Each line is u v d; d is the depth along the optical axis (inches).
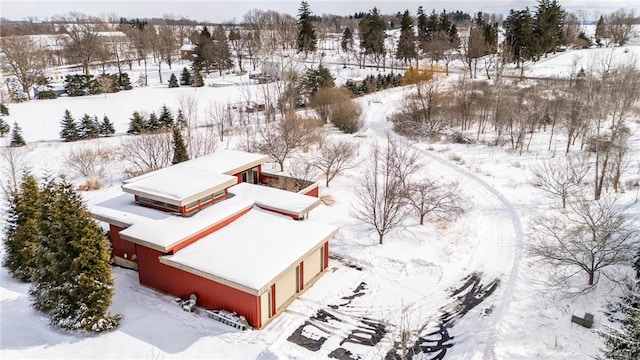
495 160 1358.3
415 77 2263.8
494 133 1659.7
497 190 1105.4
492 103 1758.1
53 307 609.9
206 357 559.8
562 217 912.3
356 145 1465.3
